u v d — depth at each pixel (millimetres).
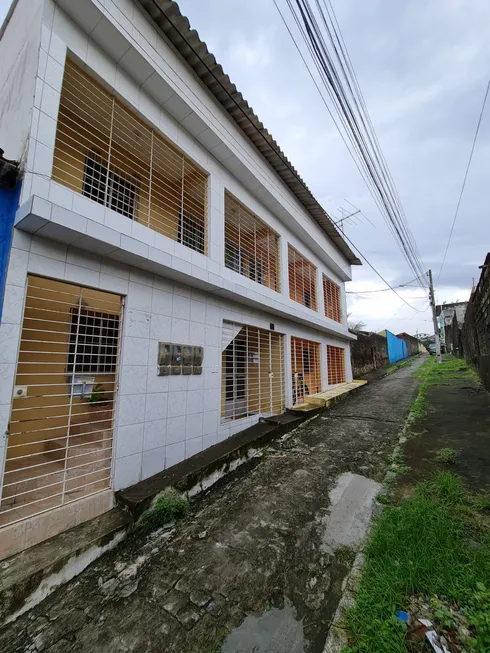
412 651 1604
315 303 9344
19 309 2535
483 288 7688
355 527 2766
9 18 3738
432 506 2742
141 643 1814
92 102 3623
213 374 4680
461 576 2002
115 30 3266
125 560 2527
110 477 3107
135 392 3422
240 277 5578
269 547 2592
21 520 2393
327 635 1791
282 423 5695
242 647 1764
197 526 2969
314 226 8844
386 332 21906
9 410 2398
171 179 5152
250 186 6027
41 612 2053
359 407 7543
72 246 2973
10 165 2629
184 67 4188
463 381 9875
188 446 4066
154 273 3812
